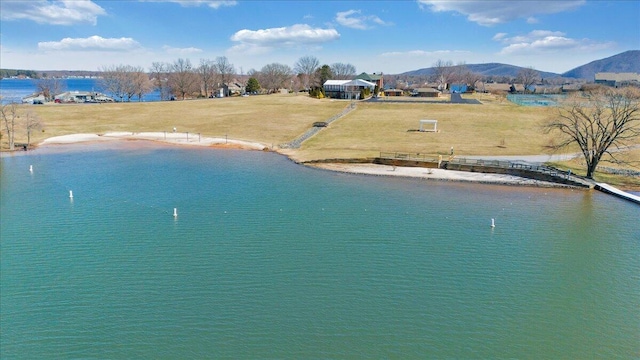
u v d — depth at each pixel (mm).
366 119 94250
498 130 82188
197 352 23141
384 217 42156
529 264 32844
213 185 52875
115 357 22891
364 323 25516
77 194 48844
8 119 86562
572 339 24469
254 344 23734
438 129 83250
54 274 30703
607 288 29641
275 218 41562
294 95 149250
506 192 51156
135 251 34188
